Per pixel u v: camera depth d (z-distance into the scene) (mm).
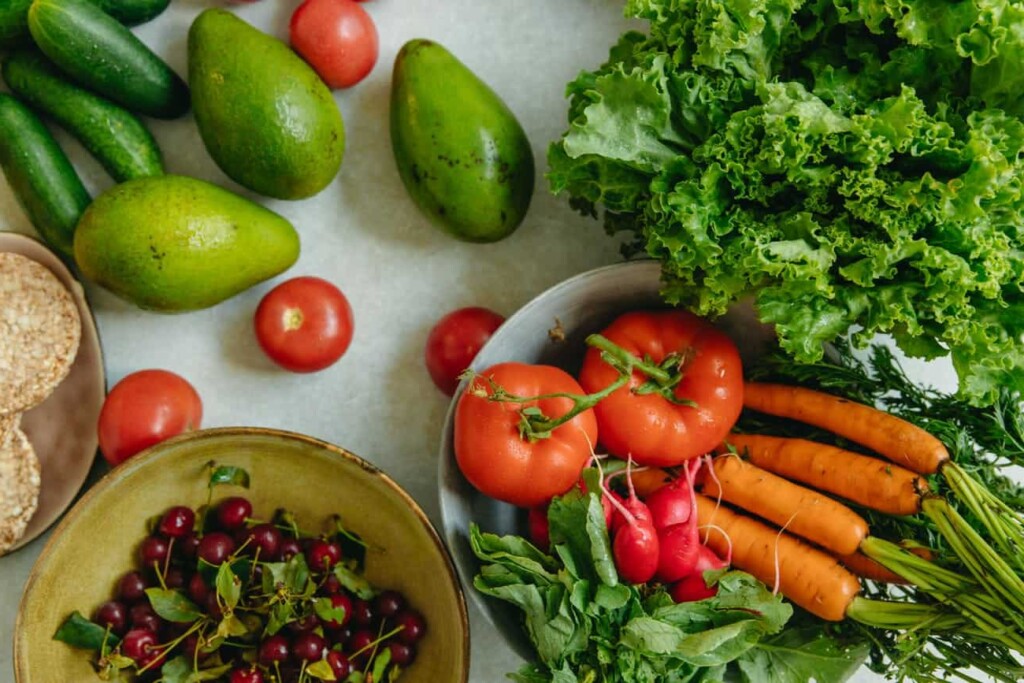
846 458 980
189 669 995
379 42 1108
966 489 894
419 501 1134
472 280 1131
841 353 1026
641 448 990
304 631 1002
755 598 896
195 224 955
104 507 971
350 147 1114
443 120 969
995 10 776
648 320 1007
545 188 1123
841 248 826
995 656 968
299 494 1053
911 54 822
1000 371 857
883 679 1143
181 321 1116
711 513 1020
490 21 1112
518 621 1013
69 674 988
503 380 943
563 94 1117
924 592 947
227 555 1013
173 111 1055
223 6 1092
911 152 796
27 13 970
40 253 1070
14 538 1075
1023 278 819
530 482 939
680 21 854
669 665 898
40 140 998
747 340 1074
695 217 844
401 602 1029
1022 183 815
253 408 1127
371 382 1131
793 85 820
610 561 891
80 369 1088
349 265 1124
